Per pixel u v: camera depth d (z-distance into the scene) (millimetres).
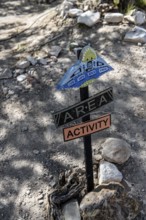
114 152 3004
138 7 4691
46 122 3420
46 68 3938
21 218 2787
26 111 3531
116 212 2568
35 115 3490
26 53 4230
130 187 2848
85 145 2582
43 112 3510
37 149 3221
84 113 2463
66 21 4547
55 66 3951
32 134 3340
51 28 4586
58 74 3852
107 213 2555
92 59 2383
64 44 4246
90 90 3635
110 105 3502
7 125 3430
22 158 3170
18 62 4070
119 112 3441
